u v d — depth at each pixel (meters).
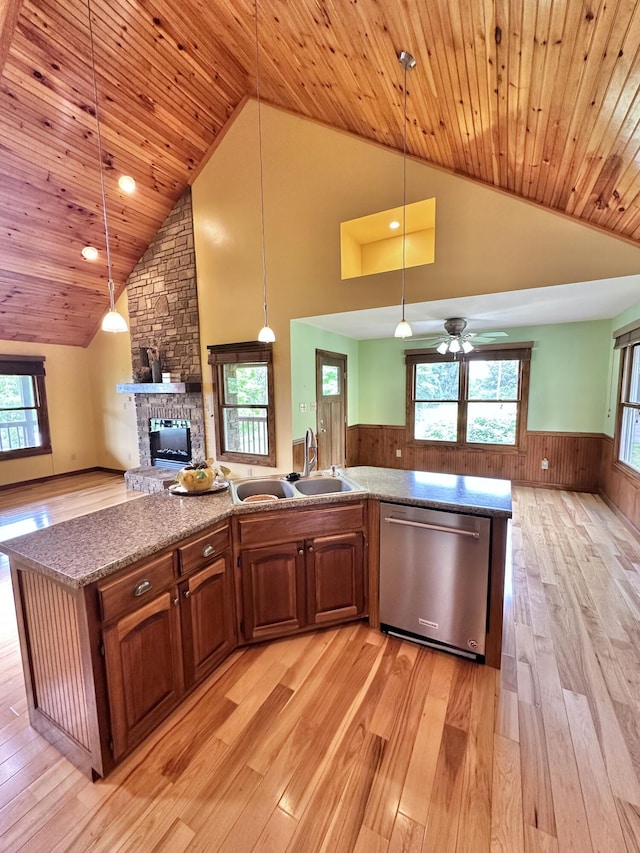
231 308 5.00
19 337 6.05
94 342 6.91
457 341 4.55
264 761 1.57
